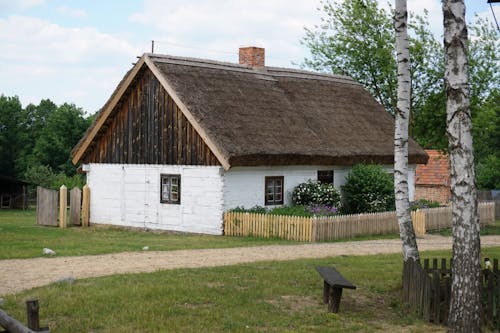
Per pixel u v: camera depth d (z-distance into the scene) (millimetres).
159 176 31547
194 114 29109
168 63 31422
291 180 32000
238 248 23594
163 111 31359
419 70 49969
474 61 50000
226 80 32500
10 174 93938
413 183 39500
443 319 13617
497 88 50250
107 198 33844
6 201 65250
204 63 32906
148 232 31656
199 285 15586
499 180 63750
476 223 12234
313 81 37906
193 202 30141
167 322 12734
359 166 33781
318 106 35562
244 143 28844
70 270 17875
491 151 65812
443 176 54562
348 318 13727
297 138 31594
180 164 30625
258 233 28141
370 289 16109
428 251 23812
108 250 22203
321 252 22797
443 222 33781
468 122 12188
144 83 32156
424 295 13922
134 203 32625
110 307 13594
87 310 13352
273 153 29500
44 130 89000
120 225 33188
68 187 59656
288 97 34656
